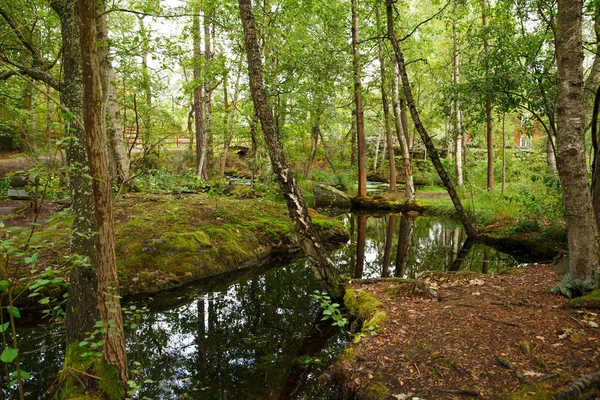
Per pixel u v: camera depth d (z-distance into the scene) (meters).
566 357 3.30
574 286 4.57
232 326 5.50
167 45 5.18
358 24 14.83
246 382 4.02
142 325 5.46
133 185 10.63
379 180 26.28
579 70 4.18
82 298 3.58
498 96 8.98
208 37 13.26
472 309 4.54
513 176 18.75
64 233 6.60
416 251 9.98
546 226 9.51
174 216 8.62
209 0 9.44
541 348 3.49
